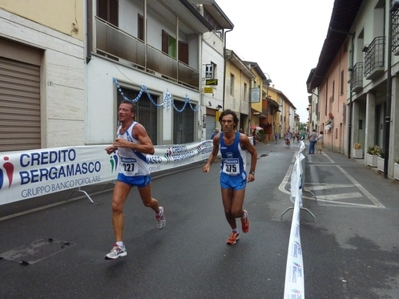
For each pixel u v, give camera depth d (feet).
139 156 13.89
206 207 21.48
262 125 152.66
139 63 43.93
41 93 28.68
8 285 10.86
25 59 27.17
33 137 28.27
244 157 14.08
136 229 16.76
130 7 44.86
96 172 25.13
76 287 10.77
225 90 82.48
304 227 17.54
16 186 18.53
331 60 85.10
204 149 52.65
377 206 22.39
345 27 60.13
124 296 10.24
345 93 67.00
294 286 7.27
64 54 30.42
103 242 14.87
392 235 16.37
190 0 59.72
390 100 34.06
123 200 13.52
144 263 12.67
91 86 34.42
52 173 20.93
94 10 35.06
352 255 13.73
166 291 10.57
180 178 34.35
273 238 15.65
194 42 63.82
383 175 35.65
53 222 17.81
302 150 25.95
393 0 33.27
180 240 15.23
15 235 15.65
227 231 16.58
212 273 11.85
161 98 50.08
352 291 10.66
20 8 25.98
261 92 137.39
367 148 47.26
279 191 27.40
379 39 38.88
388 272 12.10
